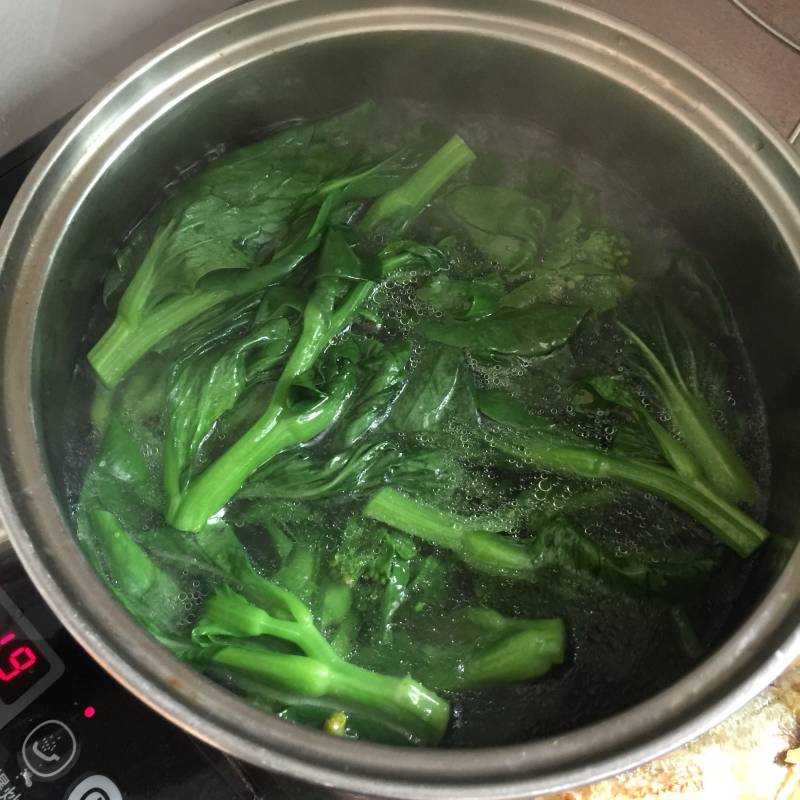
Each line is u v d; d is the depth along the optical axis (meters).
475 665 0.33
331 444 0.36
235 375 0.37
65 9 0.36
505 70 0.38
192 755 0.30
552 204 0.41
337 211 0.40
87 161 0.33
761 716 0.33
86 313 0.37
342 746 0.26
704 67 0.34
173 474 0.35
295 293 0.38
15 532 0.27
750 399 0.38
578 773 0.25
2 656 0.31
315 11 0.35
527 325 0.37
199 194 0.38
